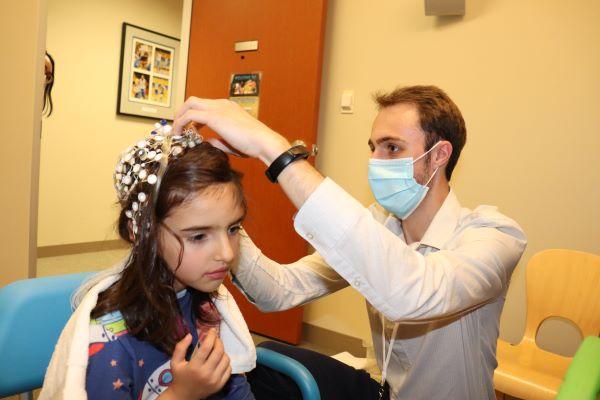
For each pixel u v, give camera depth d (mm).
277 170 707
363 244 677
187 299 798
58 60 3754
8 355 758
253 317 2639
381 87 2326
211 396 794
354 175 2430
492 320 1007
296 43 2430
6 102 2352
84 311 653
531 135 1978
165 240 679
